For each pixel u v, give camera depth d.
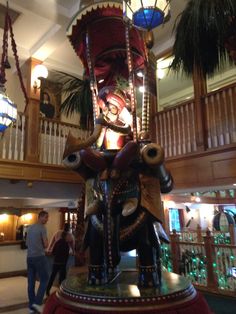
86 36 1.91
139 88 1.96
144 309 1.21
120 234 1.45
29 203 8.70
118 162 1.49
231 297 4.83
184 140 5.00
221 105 4.53
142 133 1.64
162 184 1.70
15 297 4.94
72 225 8.98
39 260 4.08
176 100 8.93
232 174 4.22
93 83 1.89
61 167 5.72
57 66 7.04
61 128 5.93
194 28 3.52
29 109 5.61
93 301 1.27
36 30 5.89
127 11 1.73
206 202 10.31
